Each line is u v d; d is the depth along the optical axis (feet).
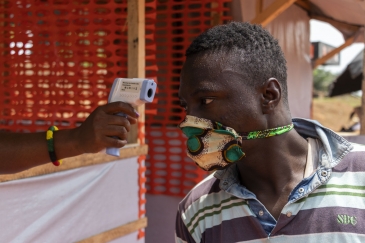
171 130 13.44
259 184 4.38
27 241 7.34
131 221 10.02
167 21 13.48
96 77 11.12
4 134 4.77
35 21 11.28
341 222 3.89
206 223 4.49
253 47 4.04
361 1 14.12
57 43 11.28
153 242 13.91
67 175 8.07
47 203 7.69
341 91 27.89
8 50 11.66
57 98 11.46
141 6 10.14
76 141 4.39
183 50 13.35
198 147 4.07
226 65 3.92
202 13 13.07
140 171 10.28
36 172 7.34
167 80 13.62
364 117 12.72
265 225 4.14
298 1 18.86
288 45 18.29
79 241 8.46
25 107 11.74
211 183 4.70
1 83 11.86
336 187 4.05
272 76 4.10
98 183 8.93
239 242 4.17
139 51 10.18
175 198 13.55
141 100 4.13
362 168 4.09
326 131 4.39
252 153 4.21
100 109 4.19
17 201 7.12
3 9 11.50
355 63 27.27
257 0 13.37
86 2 11.98
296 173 4.28
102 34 11.18
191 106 4.08
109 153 4.24
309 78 21.33
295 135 4.34
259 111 4.04
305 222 3.99
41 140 4.58
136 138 10.23
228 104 3.94
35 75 11.55
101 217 9.07
